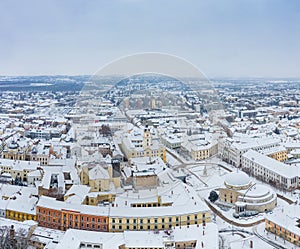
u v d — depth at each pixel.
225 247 79.19
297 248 80.62
